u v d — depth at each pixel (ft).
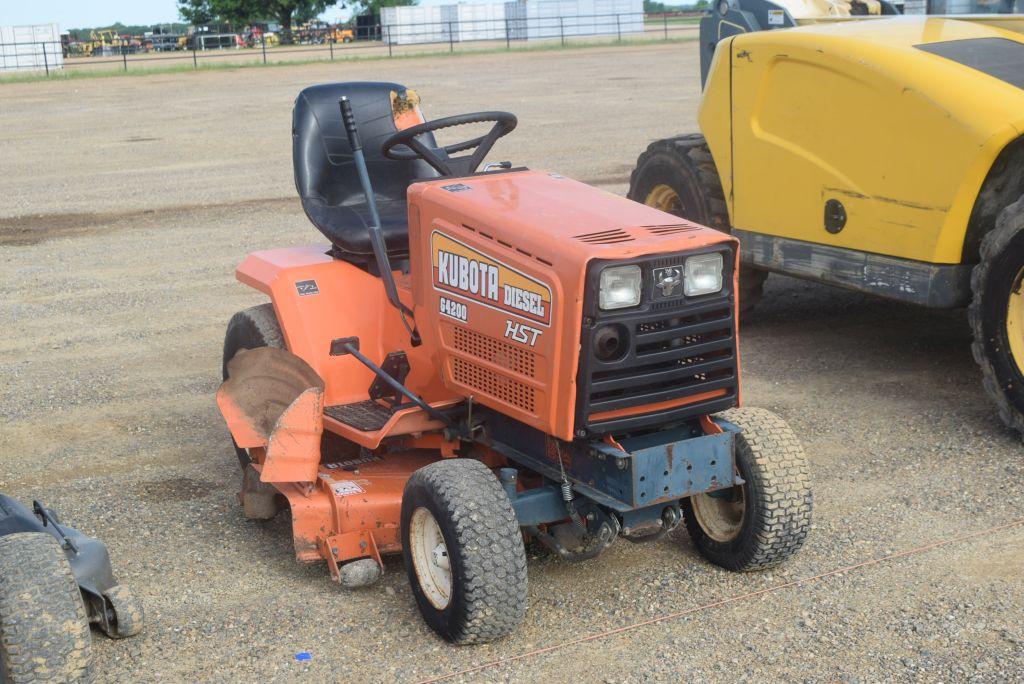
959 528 15.93
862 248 21.26
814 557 15.16
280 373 15.39
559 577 14.74
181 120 70.54
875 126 20.47
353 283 16.61
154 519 16.88
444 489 12.67
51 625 11.07
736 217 24.18
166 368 24.20
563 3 159.84
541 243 12.68
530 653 12.94
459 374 14.28
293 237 37.29
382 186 18.39
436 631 13.28
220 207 42.93
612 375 12.55
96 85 97.30
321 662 12.83
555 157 51.31
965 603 13.84
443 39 164.04
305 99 18.15
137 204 43.96
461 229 13.76
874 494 17.10
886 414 20.38
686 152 25.50
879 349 24.21
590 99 74.28
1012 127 18.45
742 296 25.71
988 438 19.10
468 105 72.13
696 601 14.06
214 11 212.64
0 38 142.00
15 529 12.41
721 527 14.88
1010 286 18.37
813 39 21.45
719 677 12.34
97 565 13.09
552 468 13.66
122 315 28.50
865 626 13.37
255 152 56.80
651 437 13.67
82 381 23.41
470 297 13.71
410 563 13.56
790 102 22.21
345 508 14.26
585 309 12.21
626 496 12.71
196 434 20.42
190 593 14.56
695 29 170.09
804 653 12.79
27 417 21.43
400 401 15.48
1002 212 18.44
